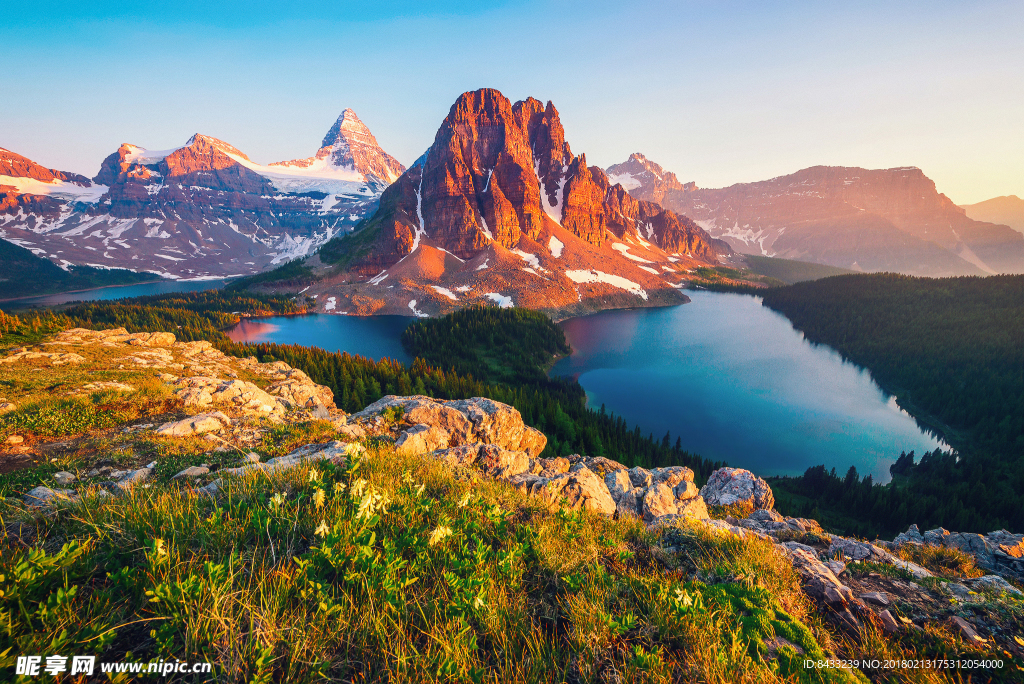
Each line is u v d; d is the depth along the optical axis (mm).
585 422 82375
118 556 4219
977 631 5438
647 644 4070
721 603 4906
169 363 34469
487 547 5383
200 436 14742
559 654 3869
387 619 3777
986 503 68750
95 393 18531
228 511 5145
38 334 36719
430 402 21844
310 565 4203
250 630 3318
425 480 7973
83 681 2871
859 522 64938
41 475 9641
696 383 135250
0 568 3617
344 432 15883
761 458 91438
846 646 4797
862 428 107625
